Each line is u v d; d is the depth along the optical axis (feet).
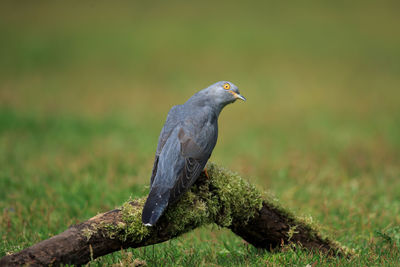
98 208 29.50
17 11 158.71
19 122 55.52
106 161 40.47
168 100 76.48
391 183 36.11
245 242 24.56
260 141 52.95
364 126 60.39
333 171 38.93
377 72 100.58
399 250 22.58
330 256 21.99
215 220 21.29
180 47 122.93
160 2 174.60
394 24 146.51
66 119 59.47
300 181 35.88
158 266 20.29
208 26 145.07
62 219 27.45
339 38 131.95
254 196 21.52
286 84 90.22
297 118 66.23
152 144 49.08
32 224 26.66
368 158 43.78
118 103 72.74
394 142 51.83
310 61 110.11
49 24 143.43
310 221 22.76
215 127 22.12
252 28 142.72
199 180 21.09
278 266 20.17
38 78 90.22
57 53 112.98
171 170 19.88
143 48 120.98
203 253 22.85
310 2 174.09
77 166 38.45
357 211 29.19
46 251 17.48
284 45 125.49
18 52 111.55
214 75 96.78
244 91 84.89
